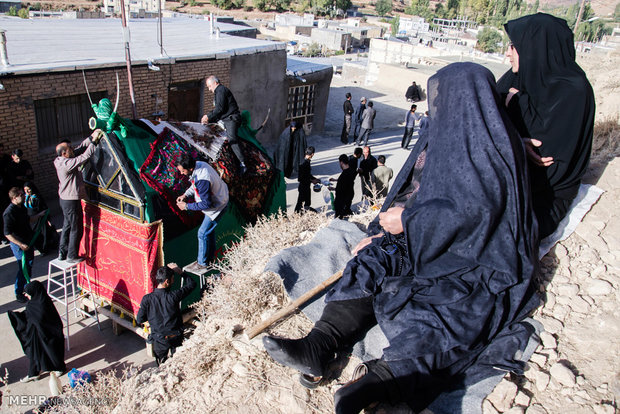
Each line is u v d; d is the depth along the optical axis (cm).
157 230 625
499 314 278
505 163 263
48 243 895
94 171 645
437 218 261
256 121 1598
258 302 365
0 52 992
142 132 656
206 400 301
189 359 346
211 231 631
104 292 694
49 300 602
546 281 346
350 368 293
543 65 319
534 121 329
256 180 801
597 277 345
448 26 10494
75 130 1080
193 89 1351
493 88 272
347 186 968
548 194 344
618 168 453
